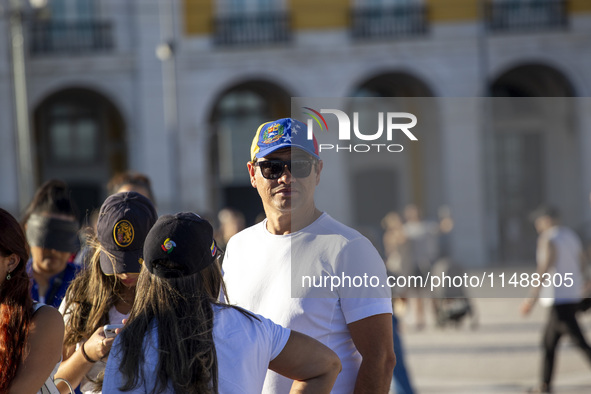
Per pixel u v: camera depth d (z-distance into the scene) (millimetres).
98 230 8703
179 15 60844
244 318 7121
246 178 67750
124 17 60938
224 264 9336
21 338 7805
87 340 8234
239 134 67750
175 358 6574
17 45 44531
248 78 62000
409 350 27281
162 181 60406
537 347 26609
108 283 8867
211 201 66625
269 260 8773
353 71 62656
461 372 23984
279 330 7301
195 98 61125
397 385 16703
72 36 60500
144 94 60281
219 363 6809
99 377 8352
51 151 66000
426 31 62938
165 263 6906
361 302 8414
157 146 60344
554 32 62719
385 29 63156
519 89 69625
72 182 66375
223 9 61875
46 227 11094
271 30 62531
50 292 11359
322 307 8469
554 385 21938
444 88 62875
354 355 8750
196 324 6770
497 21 63094
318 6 62656
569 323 20438
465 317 32781
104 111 66438
